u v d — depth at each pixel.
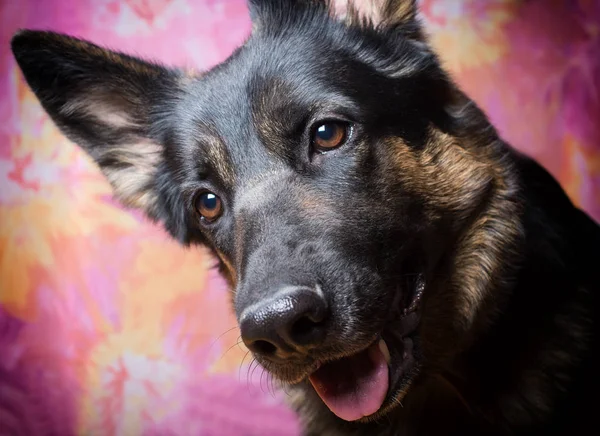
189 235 0.57
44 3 0.78
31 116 0.77
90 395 0.77
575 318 0.52
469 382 0.52
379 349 0.46
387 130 0.49
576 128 0.79
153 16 0.78
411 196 0.49
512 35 0.79
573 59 0.79
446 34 0.79
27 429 0.77
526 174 0.56
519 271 0.52
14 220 0.77
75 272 0.77
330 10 0.54
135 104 0.58
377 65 0.51
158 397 0.77
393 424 0.53
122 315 0.77
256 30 0.54
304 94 0.48
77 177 0.77
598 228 0.60
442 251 0.50
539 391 0.51
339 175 0.47
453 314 0.51
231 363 0.76
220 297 0.76
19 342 0.77
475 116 0.53
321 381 0.46
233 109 0.50
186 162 0.52
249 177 0.48
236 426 0.76
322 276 0.43
